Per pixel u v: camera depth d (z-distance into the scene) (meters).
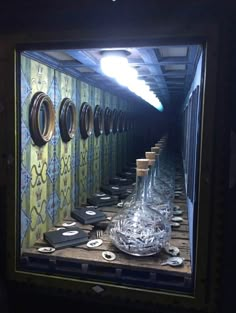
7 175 1.38
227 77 1.11
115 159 4.02
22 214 1.66
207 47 1.12
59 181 2.16
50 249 1.60
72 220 2.20
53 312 1.41
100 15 1.19
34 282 1.39
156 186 2.31
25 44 1.30
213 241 1.16
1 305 1.38
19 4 1.26
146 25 1.16
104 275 1.37
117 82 2.87
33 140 1.77
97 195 2.83
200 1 1.11
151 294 1.26
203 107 1.14
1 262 1.42
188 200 2.08
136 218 1.69
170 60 1.84
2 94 1.37
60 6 1.22
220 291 1.17
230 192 1.14
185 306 1.21
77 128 2.49
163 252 1.55
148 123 7.28
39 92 1.81
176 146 7.00
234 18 1.10
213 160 1.14
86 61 1.85
